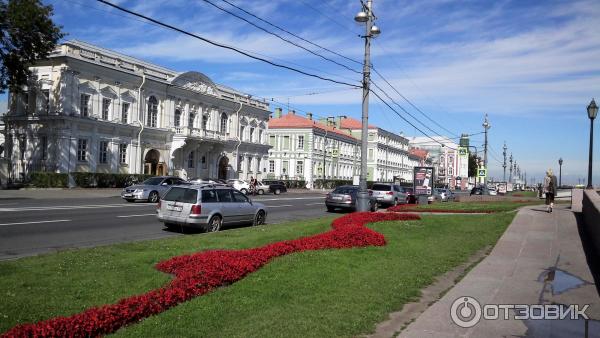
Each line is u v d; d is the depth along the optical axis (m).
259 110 65.19
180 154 50.97
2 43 32.53
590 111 19.03
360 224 15.06
